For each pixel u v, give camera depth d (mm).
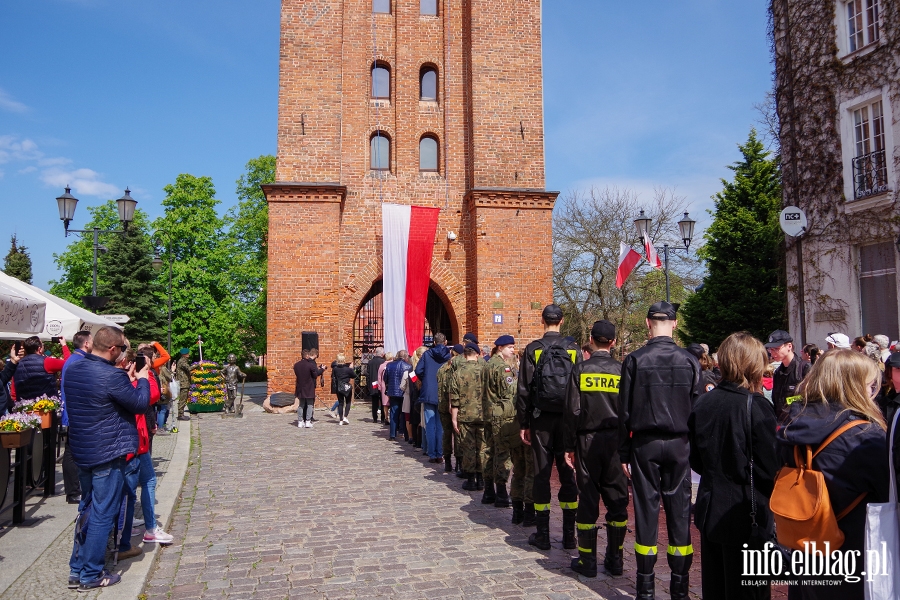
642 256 33344
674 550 4805
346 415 16984
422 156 22406
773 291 28344
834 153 15547
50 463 8781
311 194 20344
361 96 21984
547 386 6219
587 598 5133
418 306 20797
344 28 22141
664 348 4918
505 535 6938
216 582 5598
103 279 42625
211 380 20078
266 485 9516
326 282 20297
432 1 22844
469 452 9148
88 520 5320
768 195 30438
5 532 6965
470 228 21750
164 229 42781
